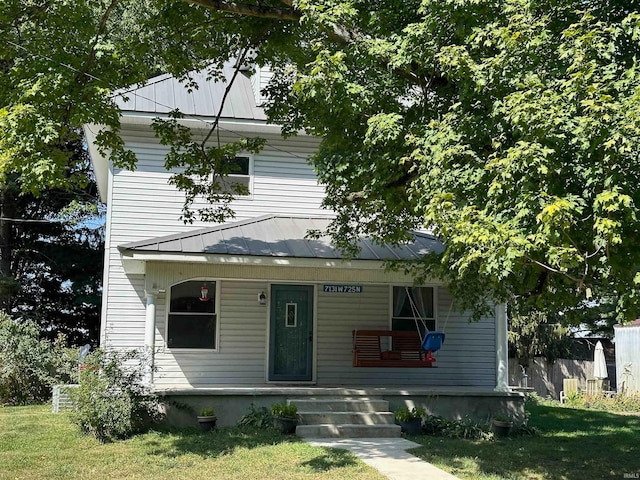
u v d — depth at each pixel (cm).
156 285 1294
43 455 970
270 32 1222
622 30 689
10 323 1688
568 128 617
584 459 1061
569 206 574
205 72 1784
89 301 2628
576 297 828
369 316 1617
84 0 1095
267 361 1544
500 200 688
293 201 1625
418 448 1091
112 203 1510
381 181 957
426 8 840
